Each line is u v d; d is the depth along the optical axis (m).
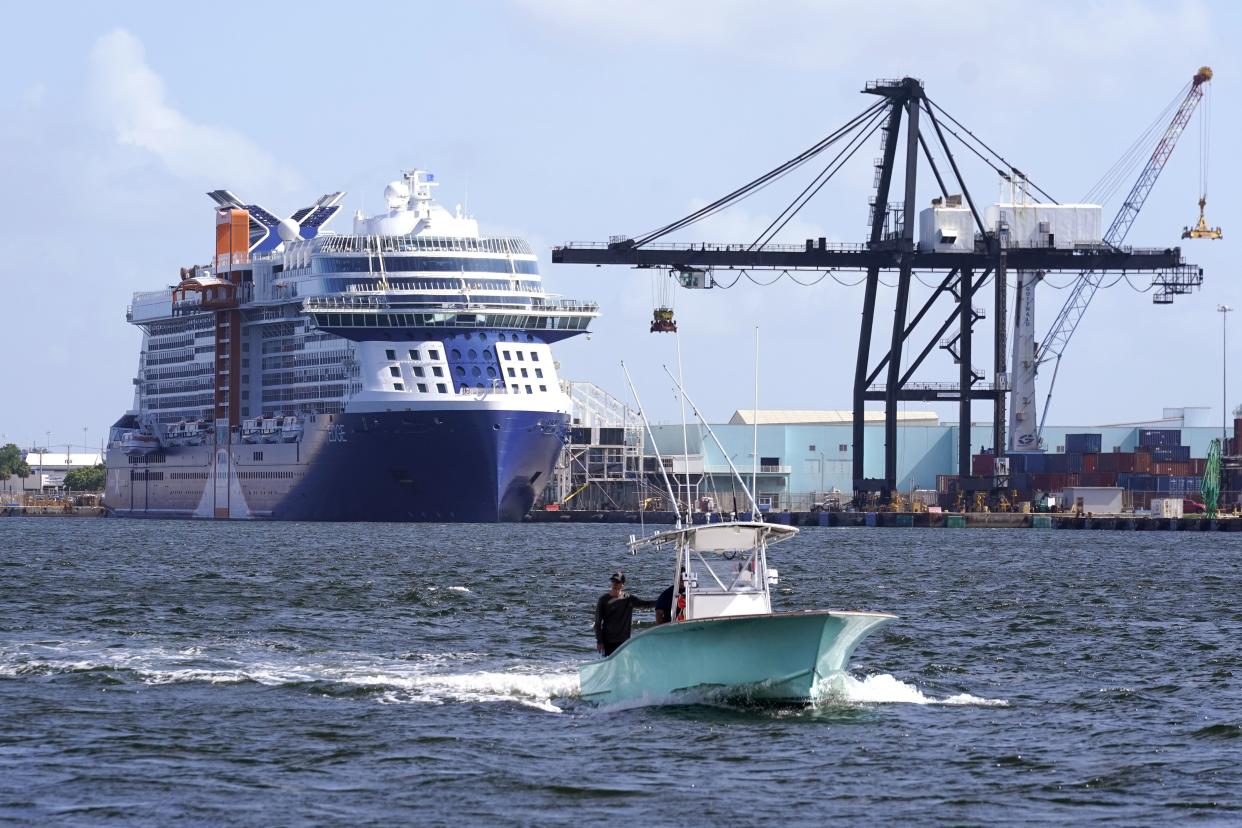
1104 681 189.88
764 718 158.00
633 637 160.50
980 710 165.62
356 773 136.00
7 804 125.56
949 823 121.50
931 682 188.12
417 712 162.75
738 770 137.12
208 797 128.00
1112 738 151.25
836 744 147.00
